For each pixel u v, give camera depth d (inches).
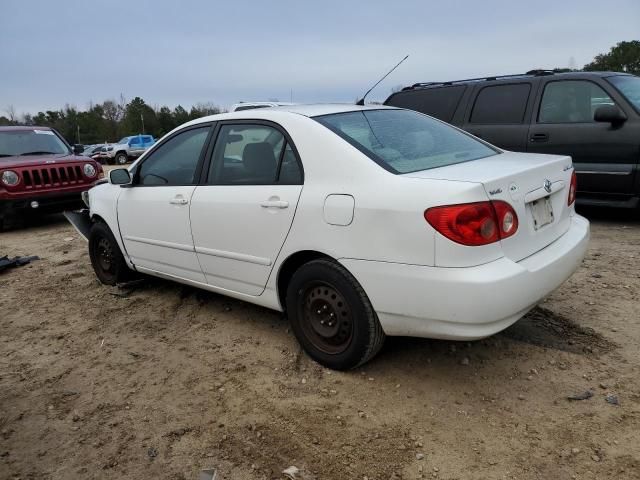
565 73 267.3
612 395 117.2
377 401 120.8
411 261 110.2
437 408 117.0
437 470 98.9
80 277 230.2
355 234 117.9
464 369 131.3
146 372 141.6
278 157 137.8
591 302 165.9
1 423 122.3
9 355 157.2
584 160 256.4
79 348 158.9
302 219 127.7
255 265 143.5
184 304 187.5
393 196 112.6
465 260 105.3
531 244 118.3
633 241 233.3
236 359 144.8
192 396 128.5
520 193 114.9
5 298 209.0
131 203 184.1
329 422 114.6
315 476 99.3
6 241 335.3
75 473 104.3
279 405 122.0
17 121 3218.5
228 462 104.7
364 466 101.0
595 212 299.9
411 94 324.5
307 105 156.6
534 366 130.7
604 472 95.7
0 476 104.4
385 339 138.8
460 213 104.4
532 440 105.1
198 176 160.1
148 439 113.2
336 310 127.0
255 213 139.0
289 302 137.2
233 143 151.9
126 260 198.7
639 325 148.6
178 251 168.7
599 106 252.5
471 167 122.3
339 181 123.0
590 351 136.1
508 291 106.3
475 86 296.7
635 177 242.4
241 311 176.9
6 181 348.2
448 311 107.6
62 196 367.6
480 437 107.0
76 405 128.0
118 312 184.5
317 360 136.0
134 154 1454.2
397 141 135.0
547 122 267.6
